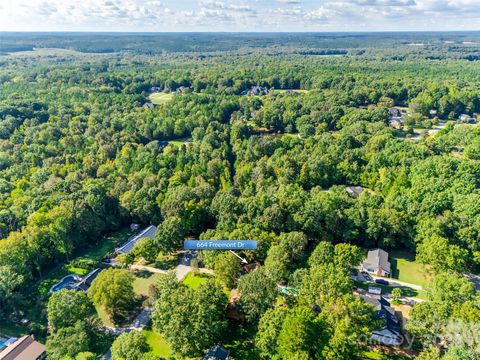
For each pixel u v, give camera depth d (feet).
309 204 353.92
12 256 300.81
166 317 237.45
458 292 246.88
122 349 222.07
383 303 273.33
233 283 290.56
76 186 418.31
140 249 329.11
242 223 342.85
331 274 253.44
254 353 241.14
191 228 370.12
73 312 253.44
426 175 426.51
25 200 388.57
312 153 517.14
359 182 485.97
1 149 521.24
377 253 333.01
